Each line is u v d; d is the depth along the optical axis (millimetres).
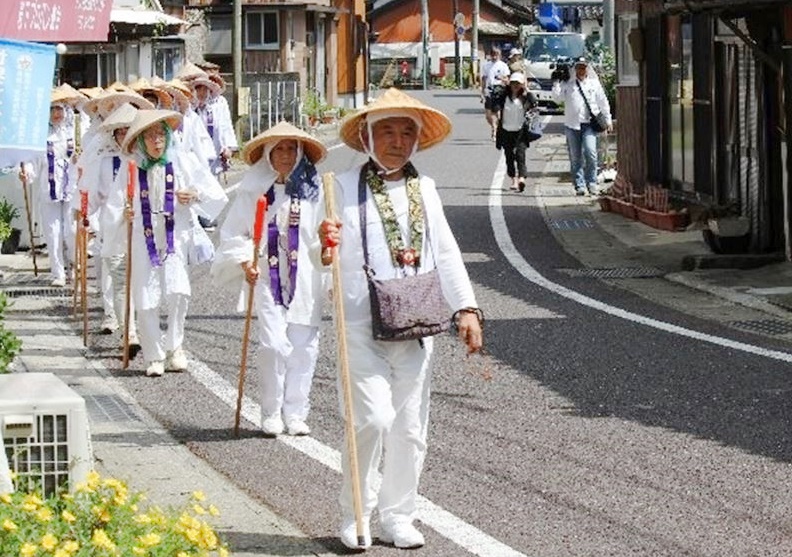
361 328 9273
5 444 8836
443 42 110312
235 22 44500
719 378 14406
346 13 71875
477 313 9430
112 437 12391
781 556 9203
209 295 20266
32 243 22328
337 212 9344
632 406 13312
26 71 10141
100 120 18516
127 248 14875
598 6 81375
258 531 9789
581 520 9984
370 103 9383
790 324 17594
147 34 34000
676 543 9477
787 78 20797
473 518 10062
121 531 7645
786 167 21641
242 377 12414
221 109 26734
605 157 35906
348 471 9320
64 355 16031
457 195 33375
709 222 22609
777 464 11312
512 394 13891
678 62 26250
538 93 61719
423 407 9438
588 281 21266
